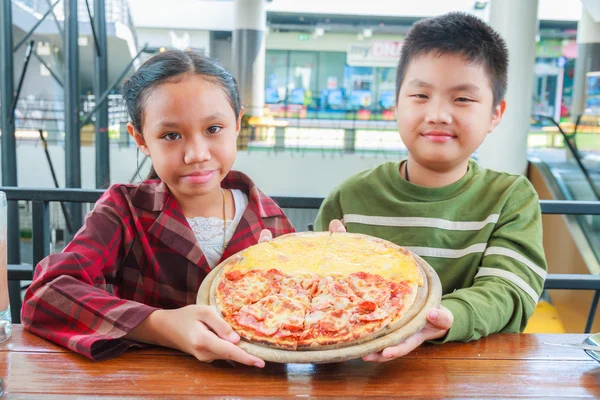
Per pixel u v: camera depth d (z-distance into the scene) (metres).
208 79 0.87
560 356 0.81
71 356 0.78
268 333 0.69
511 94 4.63
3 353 0.78
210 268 1.01
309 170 7.91
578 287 1.71
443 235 1.11
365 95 8.50
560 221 4.85
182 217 1.01
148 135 0.90
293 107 8.45
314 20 8.28
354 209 1.18
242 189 1.15
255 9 7.88
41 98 8.42
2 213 0.81
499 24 4.60
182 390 0.69
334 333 0.69
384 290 0.77
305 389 0.69
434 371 0.75
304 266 0.86
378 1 7.98
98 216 0.96
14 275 1.73
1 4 4.88
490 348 0.83
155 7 8.18
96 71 6.73
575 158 4.65
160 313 0.78
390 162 1.22
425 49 1.02
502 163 4.76
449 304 0.84
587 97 6.29
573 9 7.29
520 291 0.94
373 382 0.71
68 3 5.07
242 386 0.70
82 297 0.83
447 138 1.03
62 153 7.89
